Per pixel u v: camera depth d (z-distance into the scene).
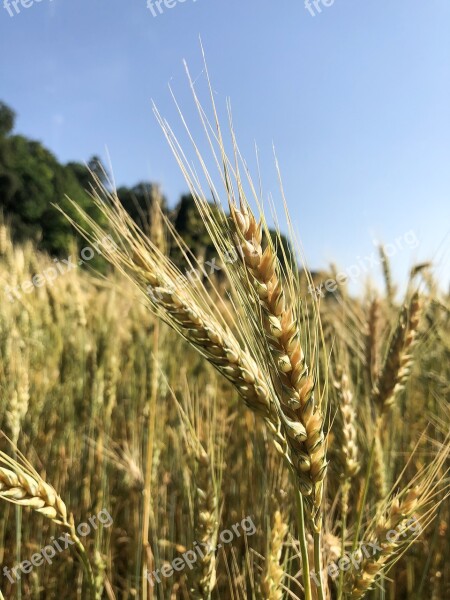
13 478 0.15
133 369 0.45
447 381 0.39
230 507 0.32
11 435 0.32
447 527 0.31
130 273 0.17
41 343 0.49
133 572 0.31
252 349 0.14
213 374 0.44
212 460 0.22
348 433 0.21
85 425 0.39
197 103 0.13
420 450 0.35
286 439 0.14
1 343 0.42
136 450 0.30
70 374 0.46
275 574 0.17
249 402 0.14
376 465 0.25
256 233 0.13
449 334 0.39
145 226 0.27
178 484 0.31
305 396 0.13
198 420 0.26
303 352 0.14
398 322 0.25
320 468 0.13
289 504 0.23
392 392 0.25
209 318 0.15
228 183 0.13
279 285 0.13
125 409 0.44
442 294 0.37
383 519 0.16
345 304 0.34
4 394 0.33
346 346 0.31
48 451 0.38
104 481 0.31
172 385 0.39
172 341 0.46
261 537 0.24
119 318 0.48
